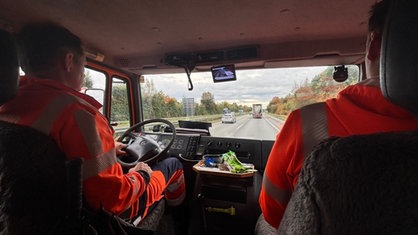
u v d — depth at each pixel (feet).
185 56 7.79
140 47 7.41
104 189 2.60
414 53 1.26
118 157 5.25
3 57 2.12
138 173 3.64
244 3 4.74
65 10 4.95
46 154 2.29
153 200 4.06
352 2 4.69
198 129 7.58
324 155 1.42
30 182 2.27
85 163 2.48
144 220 3.99
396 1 1.33
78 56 3.17
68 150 2.47
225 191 6.00
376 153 1.27
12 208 2.30
